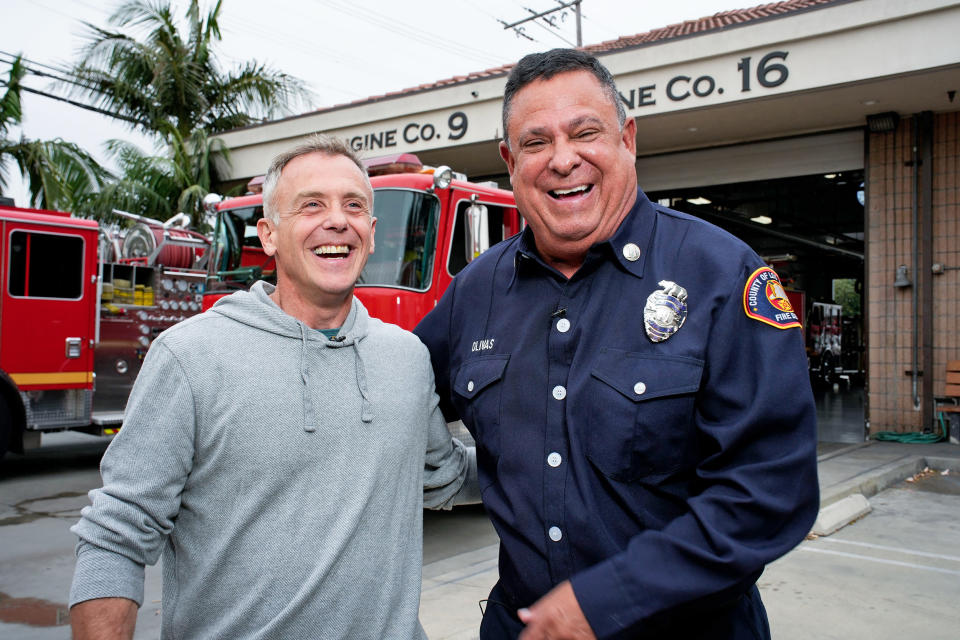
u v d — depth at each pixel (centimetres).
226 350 142
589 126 143
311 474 142
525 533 143
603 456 135
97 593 128
